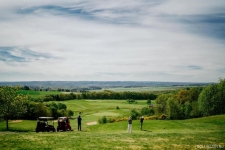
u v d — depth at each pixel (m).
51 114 98.69
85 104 164.75
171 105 95.31
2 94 61.06
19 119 87.25
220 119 59.41
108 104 166.88
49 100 164.25
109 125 56.16
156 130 44.22
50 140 24.69
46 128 37.88
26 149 20.08
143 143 24.30
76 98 198.75
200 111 98.56
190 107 99.19
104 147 21.73
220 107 93.69
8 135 28.30
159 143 24.55
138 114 98.25
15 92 64.88
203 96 95.69
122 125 53.59
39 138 25.98
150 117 81.88
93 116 105.56
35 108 89.81
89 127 58.25
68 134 30.64
